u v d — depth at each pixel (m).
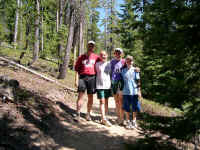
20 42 9.91
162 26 2.44
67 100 6.28
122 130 4.53
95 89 4.86
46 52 12.79
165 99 2.62
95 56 4.85
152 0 2.84
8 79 4.62
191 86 2.47
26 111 3.76
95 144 3.56
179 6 2.36
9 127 2.96
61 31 12.80
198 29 2.24
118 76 5.02
